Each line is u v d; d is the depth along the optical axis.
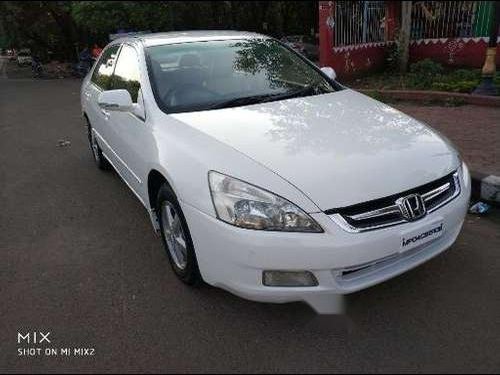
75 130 8.51
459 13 10.56
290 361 2.59
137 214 4.55
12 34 26.47
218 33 4.52
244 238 2.55
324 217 2.52
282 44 4.56
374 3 10.85
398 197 2.68
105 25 18.42
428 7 11.05
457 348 2.63
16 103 12.79
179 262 3.32
